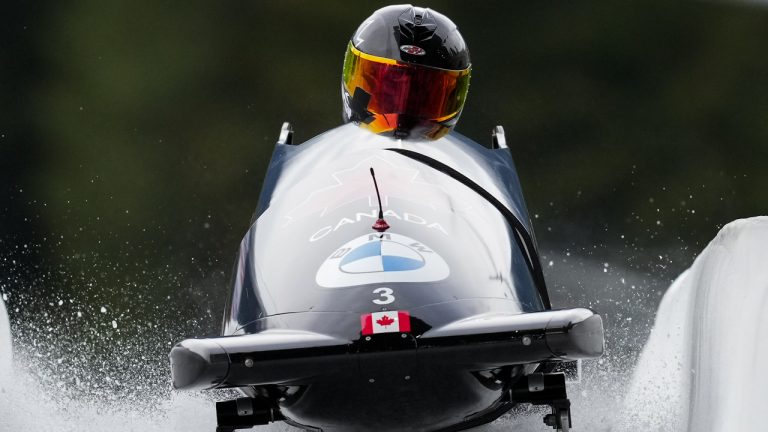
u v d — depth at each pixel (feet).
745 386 64.54
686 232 222.28
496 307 62.34
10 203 224.74
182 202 227.61
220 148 240.32
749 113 241.76
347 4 258.37
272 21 256.52
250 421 63.67
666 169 234.99
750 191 232.73
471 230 67.46
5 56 253.24
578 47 247.91
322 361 57.57
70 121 245.86
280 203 72.02
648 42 248.93
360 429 62.90
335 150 76.69
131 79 250.78
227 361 55.62
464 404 62.03
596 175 231.91
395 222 65.87
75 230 215.92
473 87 241.35
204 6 258.98
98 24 257.55
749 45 249.55
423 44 78.07
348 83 81.20
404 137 77.05
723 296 71.97
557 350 56.24
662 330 85.20
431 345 57.41
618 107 241.35
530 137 234.99
